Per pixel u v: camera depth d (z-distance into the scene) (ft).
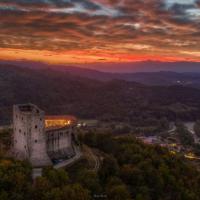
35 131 562.25
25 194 447.01
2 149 638.94
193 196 606.14
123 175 602.85
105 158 620.90
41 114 565.94
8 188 449.48
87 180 521.24
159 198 581.94
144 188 567.59
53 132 619.26
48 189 456.86
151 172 620.90
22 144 580.30
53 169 516.73
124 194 507.30
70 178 559.79
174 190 622.13
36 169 553.64
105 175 583.17
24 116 561.02
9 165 496.64
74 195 446.60
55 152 626.64
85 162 630.74
